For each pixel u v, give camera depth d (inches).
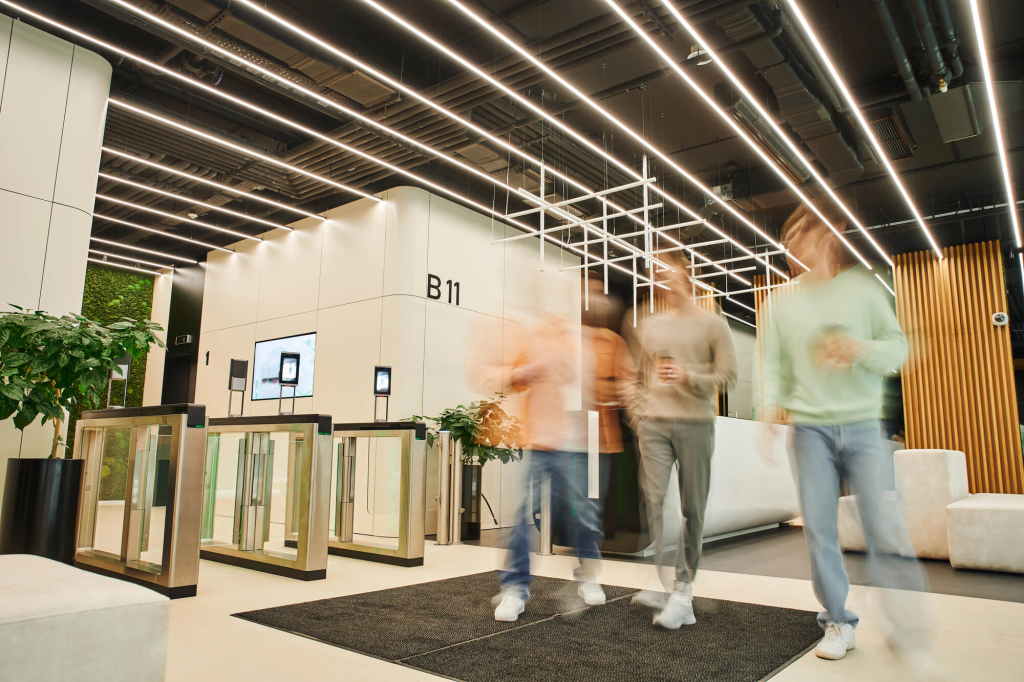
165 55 221.6
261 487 165.2
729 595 120.0
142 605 51.4
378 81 211.6
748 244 402.6
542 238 249.4
